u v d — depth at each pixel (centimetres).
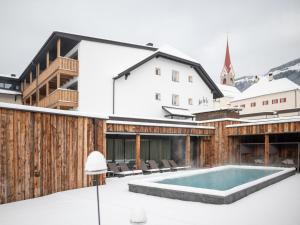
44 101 2508
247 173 1744
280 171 1498
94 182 1165
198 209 781
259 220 681
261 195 986
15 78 3644
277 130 1762
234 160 2144
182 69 2906
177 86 2838
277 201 887
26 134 870
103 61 2345
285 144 2100
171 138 2145
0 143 787
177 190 909
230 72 9469
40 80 2706
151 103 2606
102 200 886
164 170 1812
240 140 2219
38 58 2711
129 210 765
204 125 2278
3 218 684
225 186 1349
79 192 1002
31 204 814
